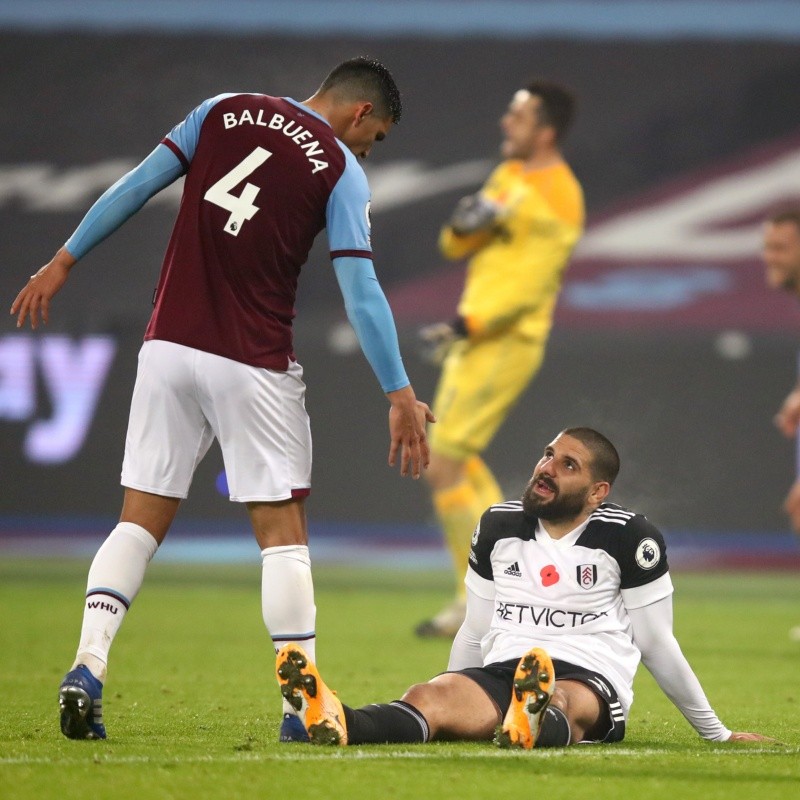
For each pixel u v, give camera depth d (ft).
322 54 203.31
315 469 177.27
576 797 35.04
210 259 44.96
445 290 190.08
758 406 175.32
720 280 190.90
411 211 193.57
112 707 55.67
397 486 176.86
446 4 201.67
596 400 176.45
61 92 202.28
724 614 123.44
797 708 60.49
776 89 196.85
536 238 102.17
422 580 158.81
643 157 195.62
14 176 199.21
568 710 43.60
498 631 47.37
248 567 169.17
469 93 199.41
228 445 44.91
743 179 194.29
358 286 45.09
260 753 40.52
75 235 46.93
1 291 193.06
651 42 199.82
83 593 132.05
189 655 80.89
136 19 203.82
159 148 47.03
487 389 101.71
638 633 46.57
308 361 178.40
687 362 176.24
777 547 174.19
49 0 203.51
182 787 35.17
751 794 36.09
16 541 176.14
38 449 177.78
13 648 82.94
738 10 199.31
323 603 127.85
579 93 198.39
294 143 45.57
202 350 44.50
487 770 38.22
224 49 203.41
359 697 61.77
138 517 45.24
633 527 46.37
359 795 34.55
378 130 48.11
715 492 175.01
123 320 181.37
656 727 52.75
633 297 190.60
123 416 178.40
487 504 103.55
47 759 39.17
